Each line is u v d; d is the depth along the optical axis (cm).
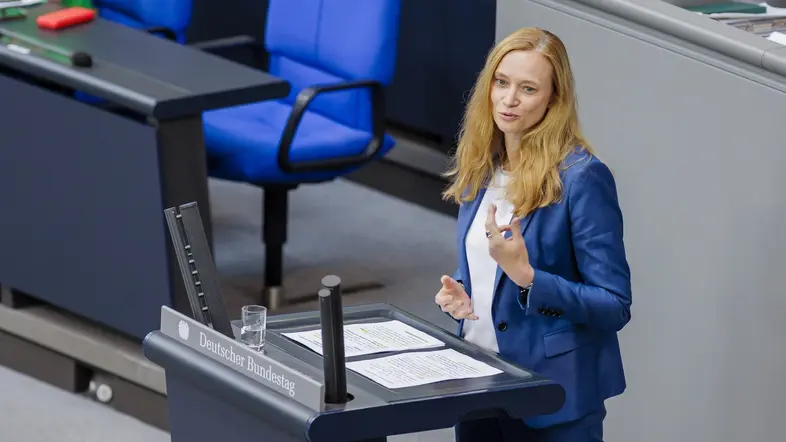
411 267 1448
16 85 1141
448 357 680
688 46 871
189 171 1076
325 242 1503
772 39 891
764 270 853
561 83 711
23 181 1164
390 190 1650
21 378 1207
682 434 929
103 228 1116
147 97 1040
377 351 682
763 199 843
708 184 874
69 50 1137
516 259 693
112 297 1130
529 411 648
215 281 670
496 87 720
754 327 868
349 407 600
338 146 1257
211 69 1127
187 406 677
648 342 938
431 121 1583
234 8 1767
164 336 675
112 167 1091
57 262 1163
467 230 754
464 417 658
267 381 617
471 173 750
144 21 1454
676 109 884
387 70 1256
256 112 1345
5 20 1249
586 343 732
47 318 1191
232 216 1577
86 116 1096
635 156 916
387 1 1241
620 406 970
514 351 732
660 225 911
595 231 712
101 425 1129
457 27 1519
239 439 645
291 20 1328
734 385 889
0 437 1105
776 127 826
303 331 708
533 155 715
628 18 900
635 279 937
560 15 945
